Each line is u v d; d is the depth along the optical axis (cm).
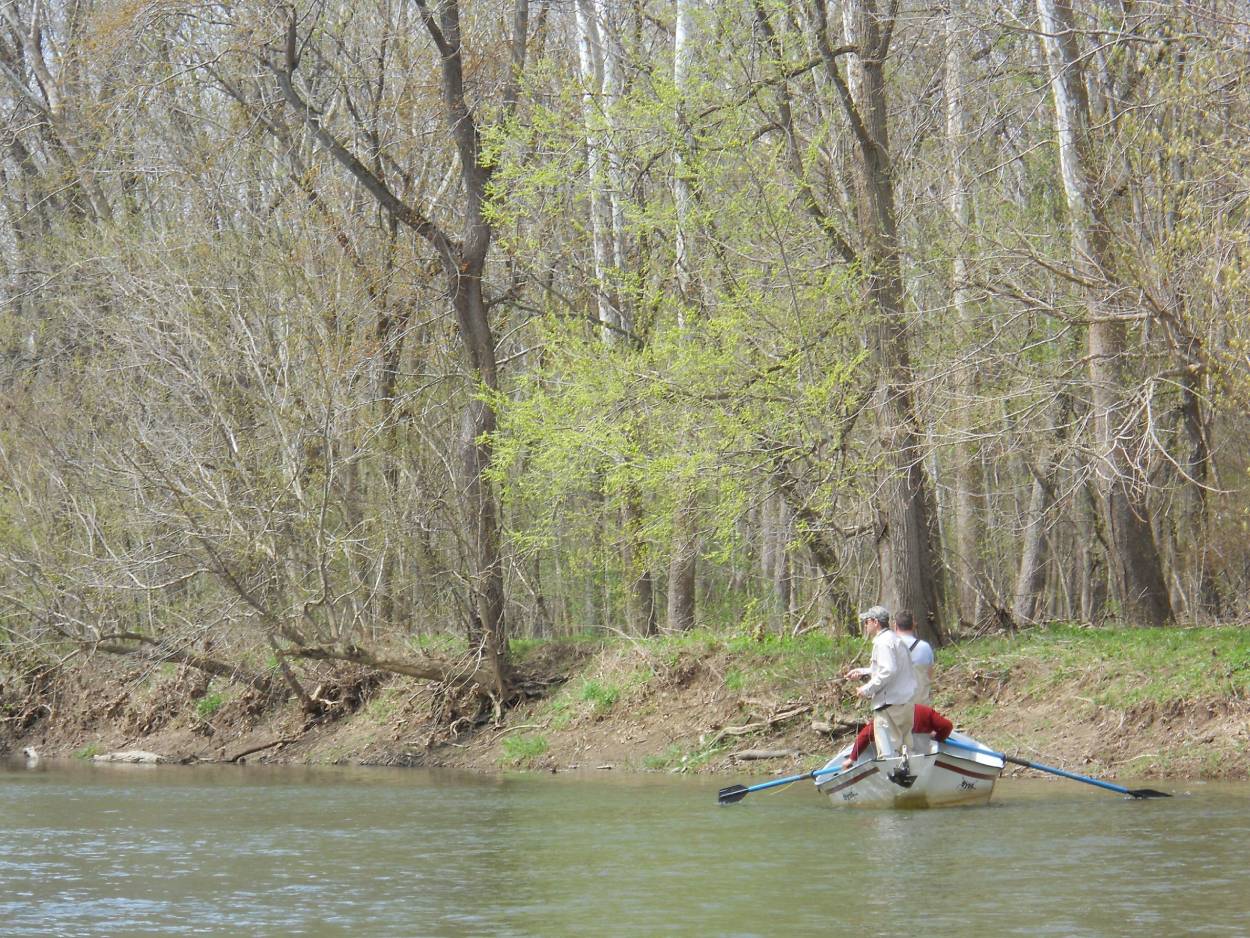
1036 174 2583
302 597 2573
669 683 2395
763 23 2161
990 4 2345
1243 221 1900
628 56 2533
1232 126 1888
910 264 2364
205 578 2714
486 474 2341
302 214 2702
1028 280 2153
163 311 2600
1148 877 1185
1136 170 2008
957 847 1355
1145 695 1936
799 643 2380
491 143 2409
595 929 1043
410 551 2614
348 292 2638
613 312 2683
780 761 2114
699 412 2128
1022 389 2075
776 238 2109
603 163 2300
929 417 2128
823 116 2372
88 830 1630
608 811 1723
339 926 1073
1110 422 2153
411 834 1556
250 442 2572
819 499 2172
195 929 1072
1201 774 1795
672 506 2195
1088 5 2247
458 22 2550
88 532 2709
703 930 1027
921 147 2444
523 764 2361
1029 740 1973
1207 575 2659
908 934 999
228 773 2445
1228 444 2584
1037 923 1023
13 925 1095
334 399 2502
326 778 2289
